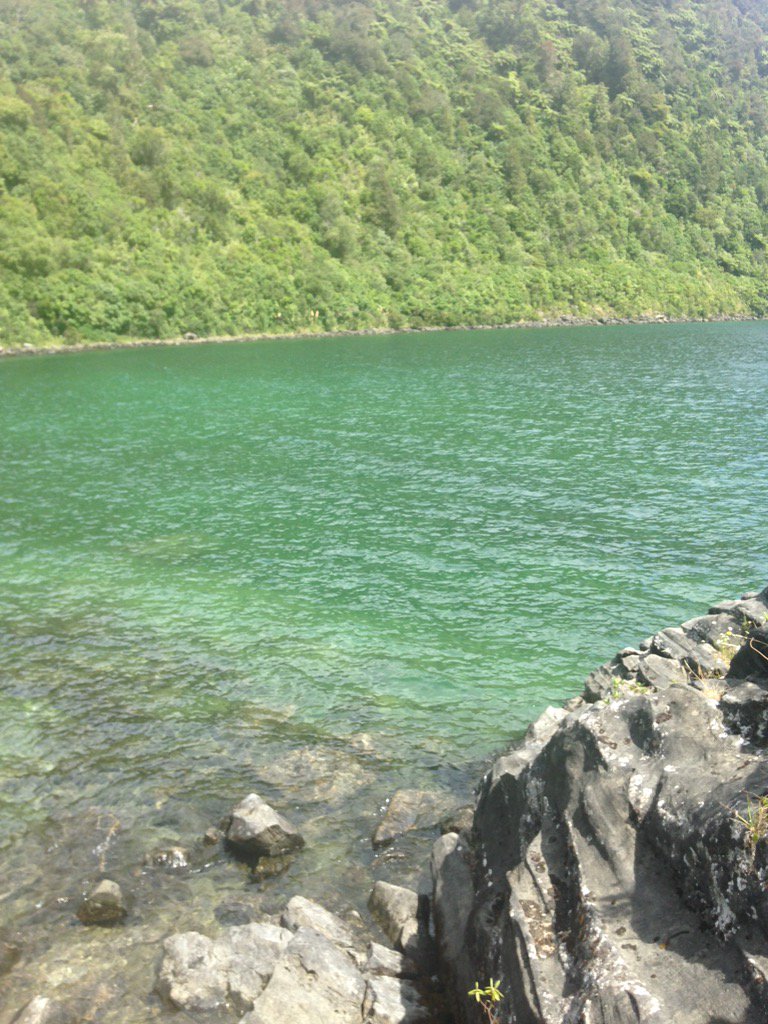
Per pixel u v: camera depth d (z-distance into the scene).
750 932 5.90
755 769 6.77
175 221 118.12
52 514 27.86
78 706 14.50
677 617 19.42
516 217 159.88
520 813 8.45
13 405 53.19
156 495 30.62
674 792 7.01
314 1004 7.70
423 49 193.50
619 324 149.25
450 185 162.25
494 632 18.34
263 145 145.25
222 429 44.50
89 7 161.50
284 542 24.88
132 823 11.17
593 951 6.39
